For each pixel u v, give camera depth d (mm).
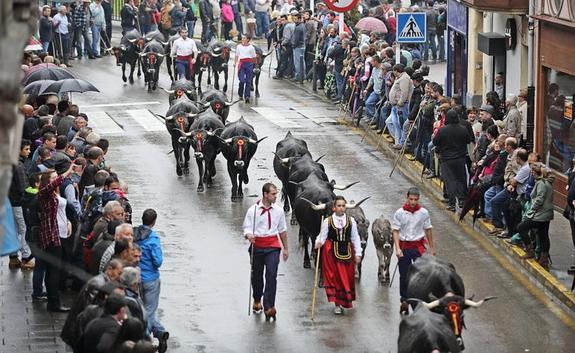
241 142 31797
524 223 25500
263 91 49625
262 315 23312
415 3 58094
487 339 21906
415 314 18094
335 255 23047
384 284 25188
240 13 66688
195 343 21719
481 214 29266
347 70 43719
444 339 17594
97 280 17484
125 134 40688
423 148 34375
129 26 60875
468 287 24984
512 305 23844
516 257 26422
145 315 17328
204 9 61656
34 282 23391
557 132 31422
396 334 22250
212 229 29453
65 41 55812
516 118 31297
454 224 29812
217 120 34000
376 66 40250
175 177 35062
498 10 34875
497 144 28406
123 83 51344
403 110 37000
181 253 27297
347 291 23109
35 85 33031
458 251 27547
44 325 22141
